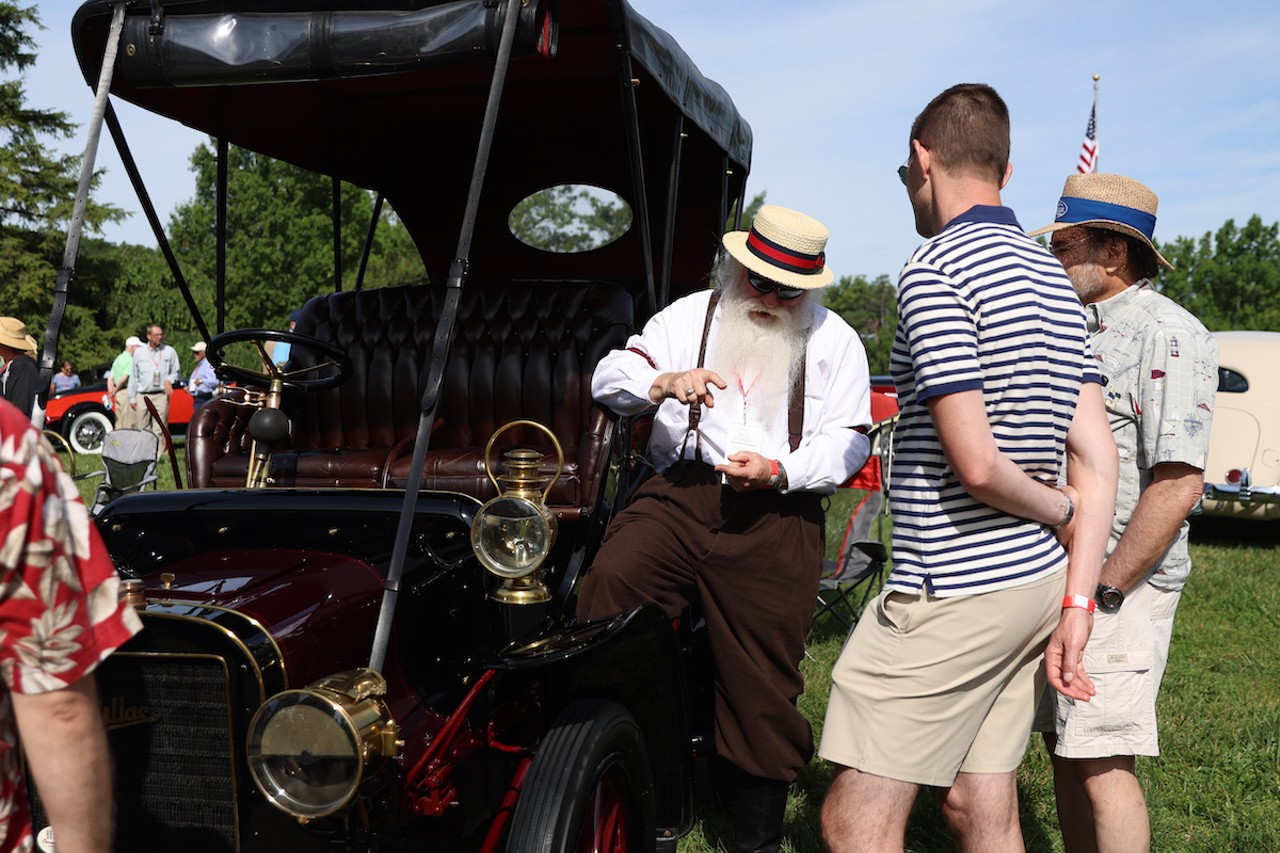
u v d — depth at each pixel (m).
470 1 2.38
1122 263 2.57
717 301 3.07
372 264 22.25
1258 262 57.94
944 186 2.19
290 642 2.03
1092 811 2.52
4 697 1.30
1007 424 2.00
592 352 3.35
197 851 2.02
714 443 2.91
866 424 3.02
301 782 1.81
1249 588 6.89
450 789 2.24
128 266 36.62
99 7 2.55
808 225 2.89
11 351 6.79
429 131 4.29
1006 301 1.98
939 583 2.02
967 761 2.25
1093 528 2.08
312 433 3.64
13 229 34.09
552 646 2.35
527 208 4.29
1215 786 3.74
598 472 2.94
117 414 12.91
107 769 1.32
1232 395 9.16
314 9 2.47
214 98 3.32
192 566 2.33
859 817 2.10
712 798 3.58
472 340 3.52
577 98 3.85
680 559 2.88
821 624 5.81
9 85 34.62
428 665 2.42
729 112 3.90
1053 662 2.06
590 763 2.27
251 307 29.19
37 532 1.22
